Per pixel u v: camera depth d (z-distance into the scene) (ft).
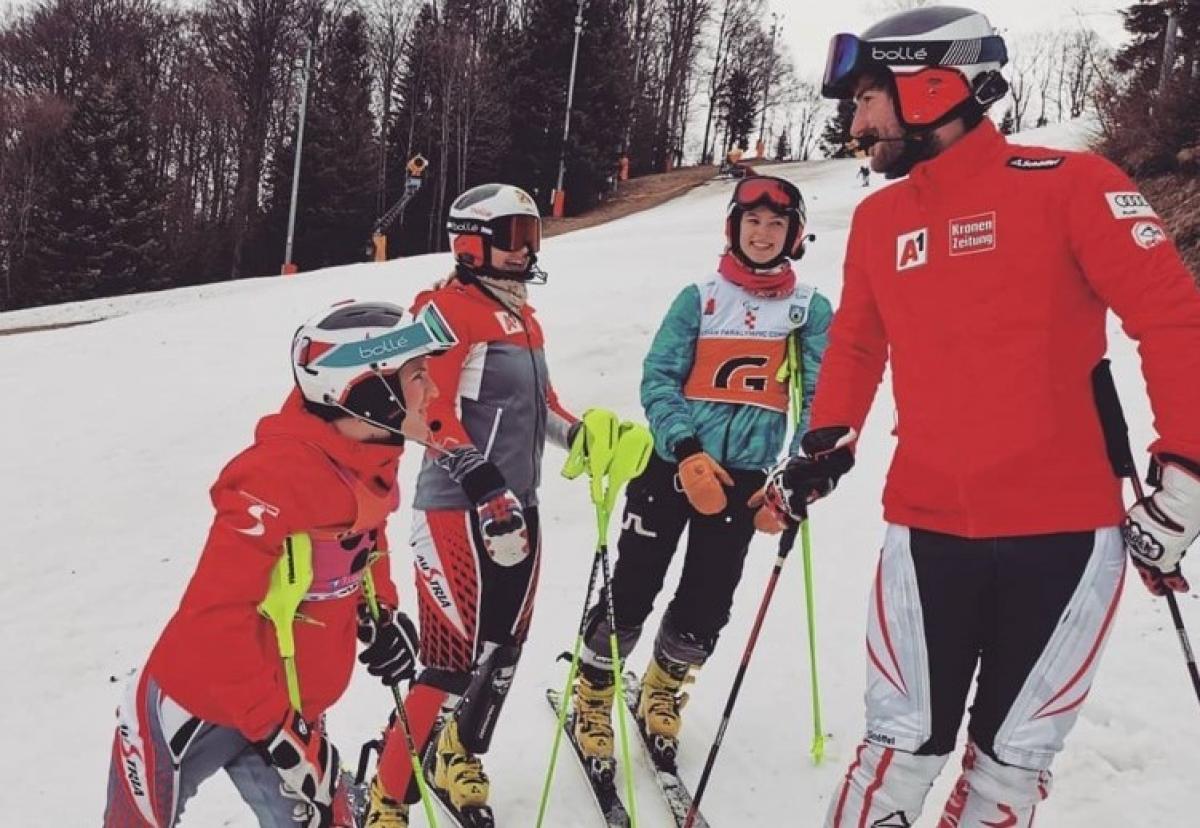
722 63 178.81
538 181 116.26
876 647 6.72
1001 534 6.22
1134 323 5.84
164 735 6.13
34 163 103.55
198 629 5.89
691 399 9.37
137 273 100.27
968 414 6.29
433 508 8.44
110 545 16.17
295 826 6.54
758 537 14.93
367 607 7.37
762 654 11.69
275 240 112.98
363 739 10.44
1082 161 6.17
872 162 6.84
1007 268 6.17
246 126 125.59
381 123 126.62
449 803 8.75
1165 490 5.73
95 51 128.57
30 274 100.89
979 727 6.55
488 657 8.59
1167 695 9.70
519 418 8.55
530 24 118.32
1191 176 37.42
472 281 8.66
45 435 21.88
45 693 11.82
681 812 8.74
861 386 7.50
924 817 8.54
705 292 9.50
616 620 9.46
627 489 9.68
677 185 122.52
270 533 5.99
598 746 9.40
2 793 9.74
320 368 6.14
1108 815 8.25
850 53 6.57
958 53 6.32
